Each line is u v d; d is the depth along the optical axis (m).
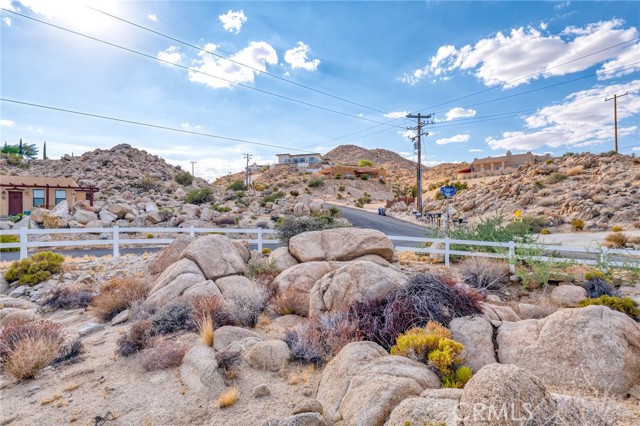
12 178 38.38
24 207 37.81
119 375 6.06
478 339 5.75
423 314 6.56
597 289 9.23
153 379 5.84
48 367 6.43
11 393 5.62
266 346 6.24
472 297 6.95
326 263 10.79
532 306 8.10
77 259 14.93
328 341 6.61
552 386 4.66
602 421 3.36
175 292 9.58
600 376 4.48
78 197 41.94
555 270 10.60
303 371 5.93
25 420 4.80
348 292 7.84
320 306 8.16
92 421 4.73
